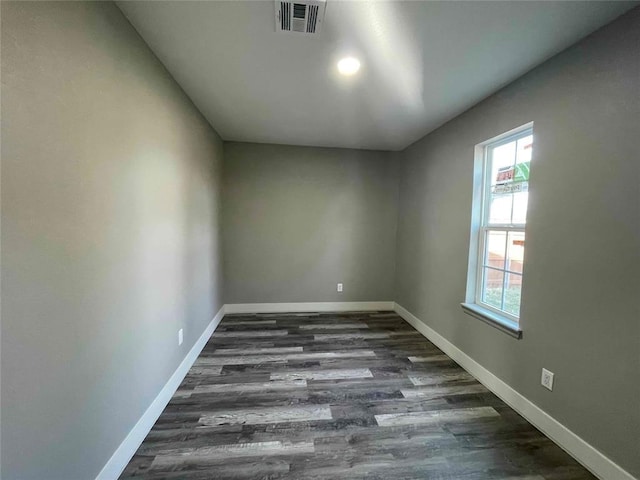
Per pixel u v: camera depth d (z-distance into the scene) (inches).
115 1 53.6
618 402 55.6
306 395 85.7
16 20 34.0
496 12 55.8
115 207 55.0
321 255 165.9
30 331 36.9
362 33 63.2
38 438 38.4
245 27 61.4
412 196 149.9
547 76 71.8
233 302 161.2
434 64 74.9
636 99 53.3
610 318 57.1
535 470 60.7
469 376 98.3
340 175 164.6
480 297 101.0
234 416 75.5
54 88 39.9
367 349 118.2
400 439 68.6
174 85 83.7
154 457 61.7
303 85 87.7
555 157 69.4
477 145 99.3
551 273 70.0
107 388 53.3
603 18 56.7
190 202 99.0
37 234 37.6
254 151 157.1
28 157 36.1
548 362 70.4
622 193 55.4
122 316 58.0
